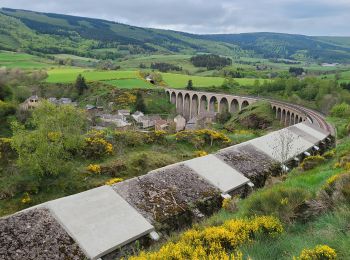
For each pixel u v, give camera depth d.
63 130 26.66
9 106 59.31
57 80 146.12
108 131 34.28
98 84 143.38
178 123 94.56
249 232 9.52
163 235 13.67
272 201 10.97
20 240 11.68
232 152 21.59
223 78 175.25
